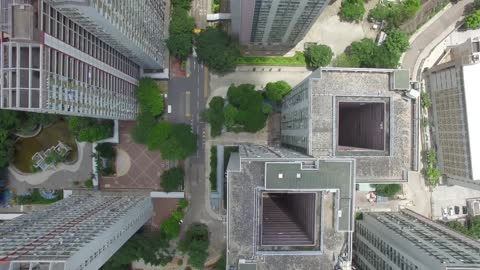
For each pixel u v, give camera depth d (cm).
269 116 13838
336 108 9294
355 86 9350
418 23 13712
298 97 10838
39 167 13688
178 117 13838
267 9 9862
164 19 13612
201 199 13900
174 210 13888
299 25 11362
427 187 14038
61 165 13962
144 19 11119
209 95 13812
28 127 13288
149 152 13975
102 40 9750
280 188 8312
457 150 12569
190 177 13900
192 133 13212
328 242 8475
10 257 7188
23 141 13912
